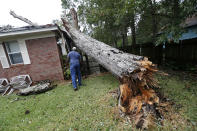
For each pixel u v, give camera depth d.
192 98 2.43
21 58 4.88
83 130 1.84
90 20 6.99
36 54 4.78
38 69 4.92
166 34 3.43
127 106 2.07
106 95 2.96
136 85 2.03
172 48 5.23
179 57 4.92
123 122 1.88
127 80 2.07
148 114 1.75
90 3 7.53
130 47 7.20
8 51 4.73
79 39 5.12
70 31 6.26
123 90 2.13
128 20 5.91
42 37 4.68
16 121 2.27
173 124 1.72
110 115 2.11
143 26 7.16
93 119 2.08
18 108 2.81
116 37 8.20
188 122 1.75
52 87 4.11
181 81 3.47
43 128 1.99
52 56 4.90
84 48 4.46
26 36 4.57
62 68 5.12
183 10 2.94
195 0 2.53
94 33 8.40
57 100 3.05
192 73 4.12
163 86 3.10
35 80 4.99
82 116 2.21
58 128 1.94
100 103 2.59
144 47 6.81
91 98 2.92
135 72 1.84
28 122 2.21
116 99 2.64
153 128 1.66
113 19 6.13
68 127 1.94
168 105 2.07
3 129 2.05
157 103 1.90
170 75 4.12
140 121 1.74
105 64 2.98
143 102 1.86
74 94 3.33
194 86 3.04
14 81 4.63
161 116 1.82
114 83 3.91
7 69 4.82
